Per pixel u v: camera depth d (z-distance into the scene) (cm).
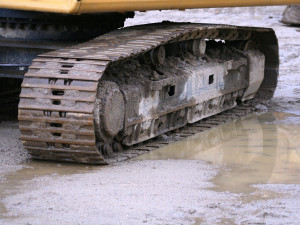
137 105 1212
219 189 982
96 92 1082
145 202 905
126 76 1233
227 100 1606
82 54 1120
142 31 1295
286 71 2233
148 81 1241
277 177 1059
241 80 1658
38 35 1337
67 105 1065
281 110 1670
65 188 973
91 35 1353
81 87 1062
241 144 1301
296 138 1355
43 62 1115
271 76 1830
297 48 2569
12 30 1345
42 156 1127
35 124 1086
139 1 1170
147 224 816
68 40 1338
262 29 1695
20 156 1166
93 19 1352
